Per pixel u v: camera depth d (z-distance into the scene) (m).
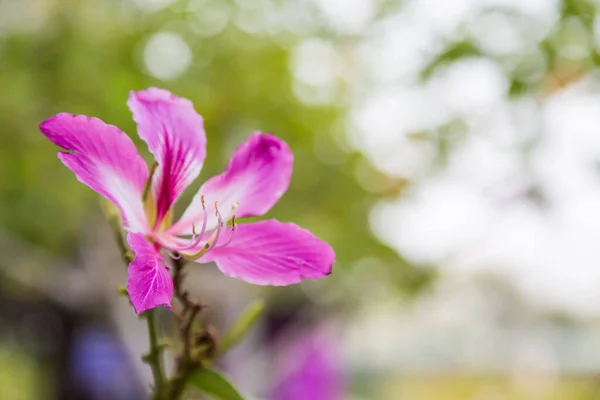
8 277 1.68
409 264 1.76
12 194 1.47
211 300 1.64
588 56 0.92
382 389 3.29
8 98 1.31
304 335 1.82
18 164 1.38
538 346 3.65
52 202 1.43
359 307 1.94
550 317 4.29
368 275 1.83
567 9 0.91
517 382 3.37
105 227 1.43
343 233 1.63
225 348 0.62
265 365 1.78
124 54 1.28
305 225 1.53
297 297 1.89
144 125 0.62
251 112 1.31
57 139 0.58
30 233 1.50
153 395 0.60
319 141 1.49
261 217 1.48
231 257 0.61
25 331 2.39
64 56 1.29
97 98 1.25
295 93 1.39
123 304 1.34
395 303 1.98
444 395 4.01
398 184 1.52
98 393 1.77
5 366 2.44
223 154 1.29
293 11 1.28
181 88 1.25
